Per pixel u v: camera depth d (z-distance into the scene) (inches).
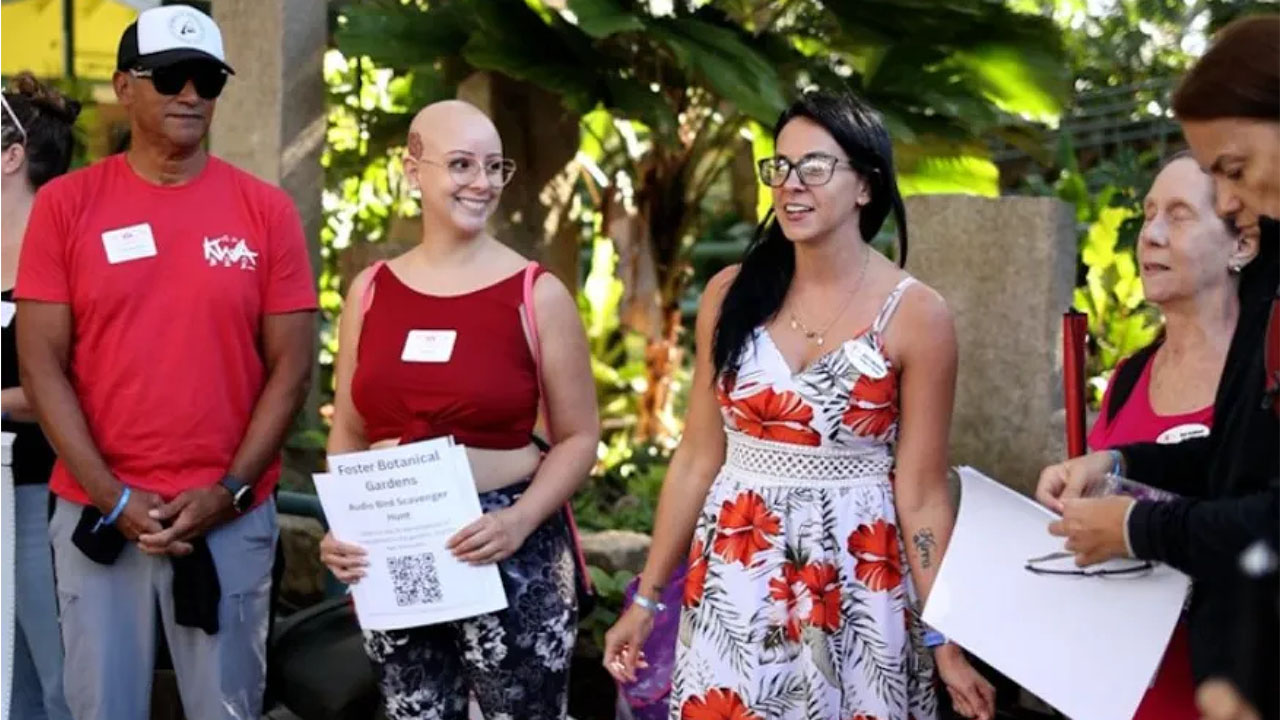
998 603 103.2
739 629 113.8
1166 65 354.0
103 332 135.0
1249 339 89.4
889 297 113.5
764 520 113.9
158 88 133.6
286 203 141.5
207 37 135.9
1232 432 88.0
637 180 262.1
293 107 215.9
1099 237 220.2
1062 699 99.7
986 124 227.9
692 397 122.3
